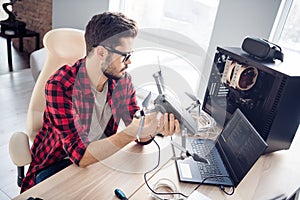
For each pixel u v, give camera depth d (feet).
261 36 6.07
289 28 6.11
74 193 2.60
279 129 3.59
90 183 2.76
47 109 3.17
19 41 13.01
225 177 3.05
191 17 7.52
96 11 8.64
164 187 2.85
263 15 5.91
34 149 3.74
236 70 3.90
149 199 2.68
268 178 3.19
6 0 12.05
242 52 4.03
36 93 4.06
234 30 6.36
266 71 3.53
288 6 5.88
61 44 4.08
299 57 4.29
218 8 6.44
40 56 6.83
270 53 3.69
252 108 3.80
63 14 9.46
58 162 3.65
